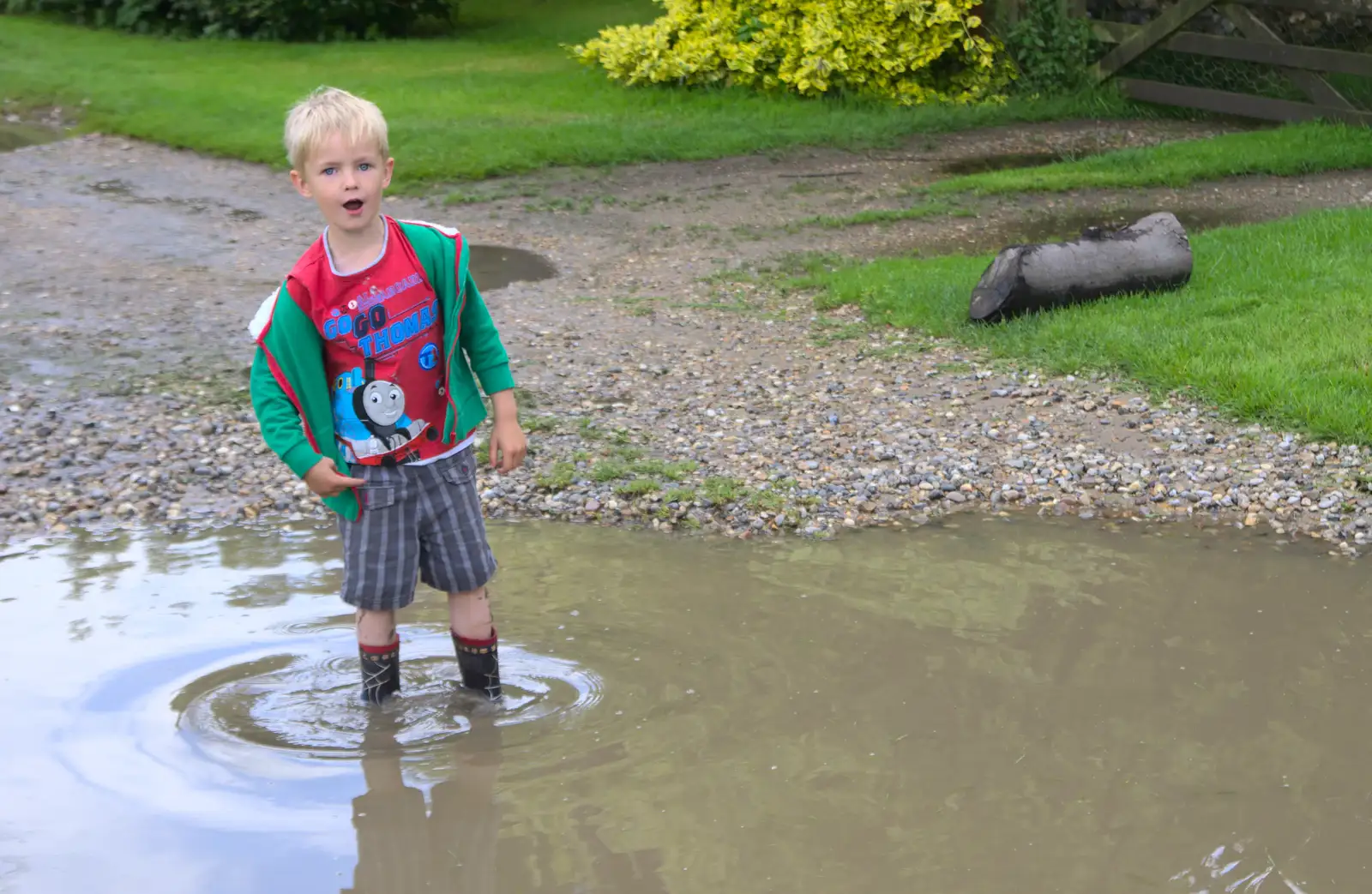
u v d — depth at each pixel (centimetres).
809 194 1211
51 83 1606
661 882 288
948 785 330
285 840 306
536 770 337
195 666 397
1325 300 758
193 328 784
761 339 783
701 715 367
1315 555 492
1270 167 1226
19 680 386
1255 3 1412
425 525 353
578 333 795
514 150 1313
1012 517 531
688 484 558
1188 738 356
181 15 2098
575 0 2567
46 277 895
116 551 494
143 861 297
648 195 1207
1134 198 1153
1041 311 770
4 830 308
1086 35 1597
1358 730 361
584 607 444
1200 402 642
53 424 620
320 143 316
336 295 326
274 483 564
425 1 2188
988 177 1221
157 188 1202
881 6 1592
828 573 475
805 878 290
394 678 372
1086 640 420
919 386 688
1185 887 288
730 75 1652
